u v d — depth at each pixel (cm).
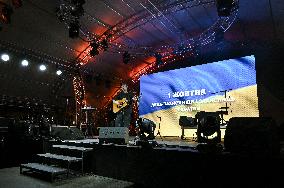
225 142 466
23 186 596
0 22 1059
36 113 1383
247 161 443
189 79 1432
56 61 1414
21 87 1346
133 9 1217
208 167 498
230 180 464
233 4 882
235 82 1277
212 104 1329
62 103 1548
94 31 1332
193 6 1141
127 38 1446
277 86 1227
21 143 931
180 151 546
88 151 743
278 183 405
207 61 1491
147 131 649
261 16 1140
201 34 1347
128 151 646
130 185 608
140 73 1775
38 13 1111
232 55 1398
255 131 436
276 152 436
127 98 841
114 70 1681
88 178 675
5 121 973
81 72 1541
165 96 1508
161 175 575
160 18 1287
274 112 1203
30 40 1233
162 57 1605
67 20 1131
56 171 645
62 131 930
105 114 1747
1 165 862
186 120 1111
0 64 1202
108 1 1141
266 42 1284
